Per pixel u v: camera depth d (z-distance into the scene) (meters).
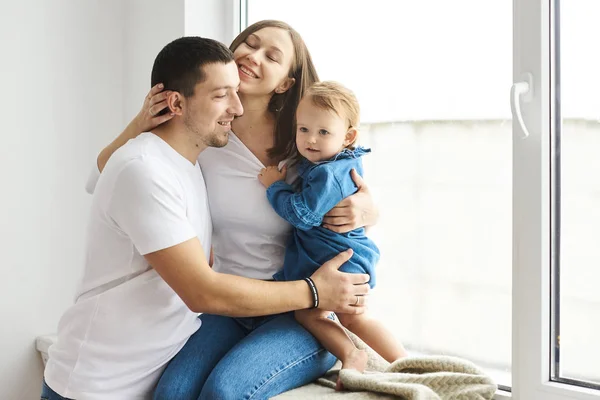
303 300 1.56
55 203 2.32
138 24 2.36
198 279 1.46
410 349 1.84
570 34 1.53
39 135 2.28
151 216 1.44
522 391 1.57
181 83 1.53
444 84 1.74
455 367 1.51
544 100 1.53
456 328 1.75
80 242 2.38
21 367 2.28
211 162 1.73
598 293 1.50
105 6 2.40
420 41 1.78
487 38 1.66
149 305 1.52
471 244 1.71
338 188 1.62
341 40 1.96
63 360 1.57
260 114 1.76
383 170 1.88
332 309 1.59
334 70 1.99
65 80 2.33
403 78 1.82
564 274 1.55
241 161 1.73
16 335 2.26
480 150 1.68
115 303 1.52
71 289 2.37
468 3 1.69
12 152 2.23
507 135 1.64
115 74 2.44
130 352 1.53
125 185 1.45
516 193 1.57
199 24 2.19
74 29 2.34
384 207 1.88
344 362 1.58
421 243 1.81
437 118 1.76
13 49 2.22
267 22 1.78
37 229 2.29
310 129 1.63
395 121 1.85
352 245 1.66
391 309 1.88
